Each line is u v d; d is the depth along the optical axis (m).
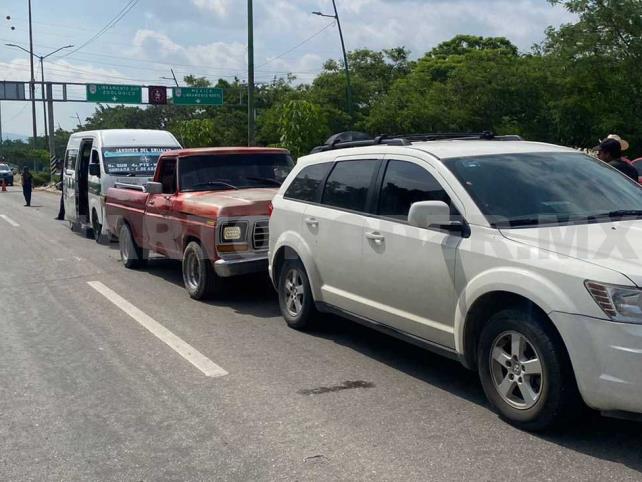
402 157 6.14
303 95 47.66
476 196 5.39
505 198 5.41
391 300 5.99
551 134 31.97
